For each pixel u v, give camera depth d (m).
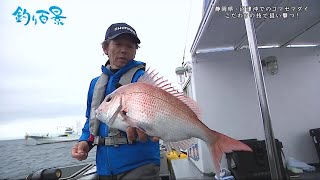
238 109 4.71
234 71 4.86
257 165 3.79
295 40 4.73
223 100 4.73
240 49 4.92
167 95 1.46
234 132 4.62
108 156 1.83
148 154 1.82
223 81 4.81
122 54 2.00
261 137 4.60
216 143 1.40
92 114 1.98
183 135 1.43
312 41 4.83
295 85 4.84
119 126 1.46
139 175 1.73
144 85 1.48
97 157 1.95
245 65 4.89
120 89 1.52
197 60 4.89
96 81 2.28
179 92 1.52
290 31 4.22
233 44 4.73
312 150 4.56
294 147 4.58
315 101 4.80
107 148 1.85
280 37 4.53
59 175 2.23
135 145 1.80
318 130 4.39
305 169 3.91
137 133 1.44
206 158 4.14
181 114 1.44
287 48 5.00
